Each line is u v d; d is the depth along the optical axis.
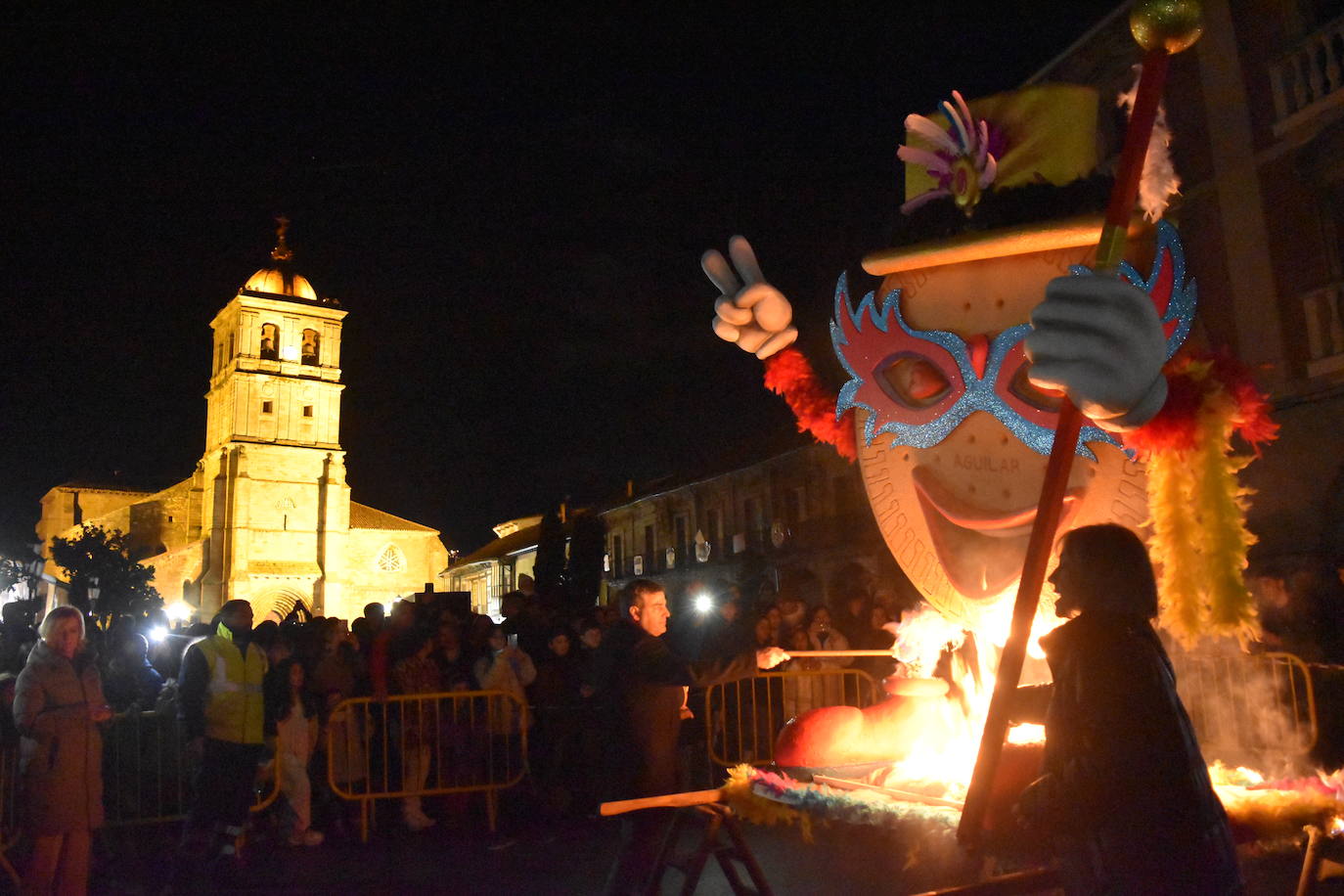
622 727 4.56
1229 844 2.36
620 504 42.34
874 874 5.37
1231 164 13.85
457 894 6.13
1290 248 12.98
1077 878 2.43
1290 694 6.88
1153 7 2.16
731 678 8.00
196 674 6.16
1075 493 3.51
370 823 8.32
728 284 4.11
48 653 5.30
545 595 12.88
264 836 7.82
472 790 8.23
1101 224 3.39
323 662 8.62
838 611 10.95
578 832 7.97
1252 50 13.63
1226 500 3.01
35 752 5.18
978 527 3.62
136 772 7.63
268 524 62.78
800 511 31.12
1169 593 3.10
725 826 3.79
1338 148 12.12
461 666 9.59
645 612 4.70
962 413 3.68
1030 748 3.16
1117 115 14.48
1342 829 3.21
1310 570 11.76
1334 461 12.02
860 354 3.95
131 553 57.72
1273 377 13.04
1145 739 2.36
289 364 65.00
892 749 3.96
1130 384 2.25
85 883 5.31
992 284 3.67
